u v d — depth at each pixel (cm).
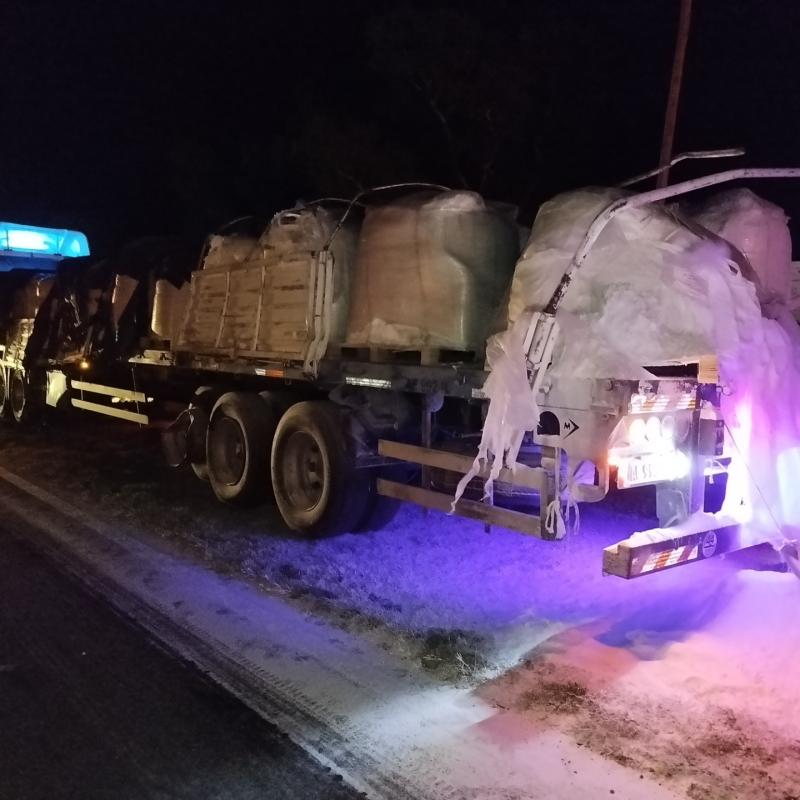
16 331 1467
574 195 557
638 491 663
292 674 456
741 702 405
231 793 348
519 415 492
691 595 535
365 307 670
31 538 726
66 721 408
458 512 579
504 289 632
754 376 518
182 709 418
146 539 723
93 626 525
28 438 1327
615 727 389
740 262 583
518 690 430
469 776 355
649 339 499
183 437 920
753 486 506
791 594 506
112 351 1130
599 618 523
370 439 667
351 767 365
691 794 335
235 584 602
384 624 521
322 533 694
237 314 825
